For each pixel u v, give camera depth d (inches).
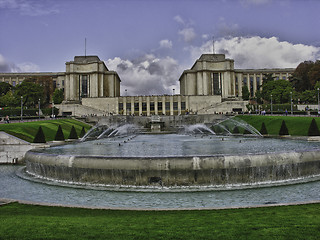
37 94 3976.4
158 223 290.2
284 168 564.4
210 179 527.5
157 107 4291.3
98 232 260.4
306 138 1202.0
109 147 1000.9
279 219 294.4
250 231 258.1
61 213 339.0
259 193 485.7
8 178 677.9
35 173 679.7
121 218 313.0
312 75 3607.3
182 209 354.3
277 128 1852.9
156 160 526.0
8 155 1019.3
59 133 1268.5
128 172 532.4
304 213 316.2
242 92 4931.1
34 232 260.4
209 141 1231.5
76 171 575.5
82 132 1676.9
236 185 533.0
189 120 3186.5
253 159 542.0
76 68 4881.9
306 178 582.9
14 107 3750.0
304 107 3253.0
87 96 4817.9
